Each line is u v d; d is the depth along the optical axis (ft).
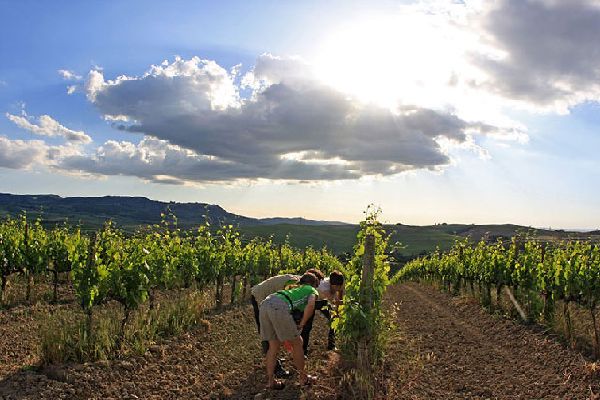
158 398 21.89
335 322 25.46
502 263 49.90
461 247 77.61
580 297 34.88
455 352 31.94
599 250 42.34
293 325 22.80
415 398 22.62
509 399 22.63
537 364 28.17
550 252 45.98
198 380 24.47
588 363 26.16
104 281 29.19
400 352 31.17
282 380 24.76
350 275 30.55
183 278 50.34
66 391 21.16
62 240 50.78
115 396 21.58
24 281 55.06
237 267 53.01
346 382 23.58
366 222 31.63
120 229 51.72
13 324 34.42
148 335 29.09
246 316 42.47
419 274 121.49
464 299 62.23
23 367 23.52
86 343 25.36
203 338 32.01
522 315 41.19
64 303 44.96
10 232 53.31
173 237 50.44
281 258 74.02
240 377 25.44
